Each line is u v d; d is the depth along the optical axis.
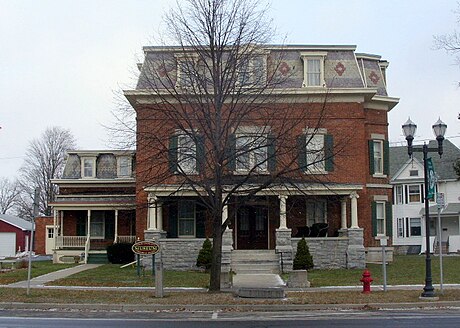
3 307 18.70
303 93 32.88
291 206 30.42
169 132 24.97
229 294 20.98
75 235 40.97
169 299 19.58
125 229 40.50
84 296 20.41
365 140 34.78
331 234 33.91
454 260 35.53
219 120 21.17
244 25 24.05
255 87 23.70
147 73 27.27
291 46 34.56
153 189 31.06
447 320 15.43
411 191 55.78
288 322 15.27
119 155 43.81
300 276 23.84
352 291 21.98
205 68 22.56
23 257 46.12
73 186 43.59
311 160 30.84
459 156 54.78
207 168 24.17
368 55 37.16
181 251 31.89
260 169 25.72
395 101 35.81
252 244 34.28
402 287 23.34
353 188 31.80
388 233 34.94
